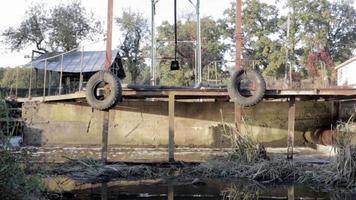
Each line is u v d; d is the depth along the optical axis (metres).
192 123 15.32
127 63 37.38
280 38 41.41
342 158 9.46
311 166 10.27
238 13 11.30
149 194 8.29
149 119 15.40
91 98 11.01
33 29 32.22
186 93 11.34
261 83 10.95
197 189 8.78
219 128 15.16
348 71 26.84
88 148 14.41
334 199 7.96
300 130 15.62
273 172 9.72
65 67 20.34
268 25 42.00
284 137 15.20
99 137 15.41
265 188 8.94
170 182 9.45
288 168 9.87
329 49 42.56
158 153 13.38
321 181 9.45
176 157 12.22
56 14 32.75
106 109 10.98
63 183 9.09
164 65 33.41
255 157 10.35
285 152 13.35
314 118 15.67
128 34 39.09
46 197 7.50
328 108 15.72
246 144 10.50
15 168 5.44
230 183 9.39
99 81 10.99
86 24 33.34
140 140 15.38
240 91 11.06
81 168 10.30
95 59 21.19
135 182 9.43
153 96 11.79
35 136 15.23
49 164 10.53
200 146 15.12
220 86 13.66
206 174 10.13
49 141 15.34
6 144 5.41
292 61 38.66
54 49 32.59
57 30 32.44
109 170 9.98
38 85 26.19
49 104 15.42
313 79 28.98
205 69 30.61
